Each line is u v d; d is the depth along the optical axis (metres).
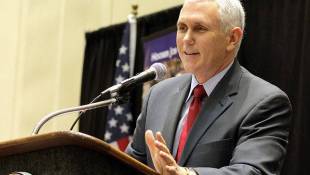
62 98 11.55
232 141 3.89
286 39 7.32
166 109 4.34
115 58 10.34
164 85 4.56
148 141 3.08
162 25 9.41
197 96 4.23
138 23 9.80
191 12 4.17
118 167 2.70
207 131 3.98
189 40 4.14
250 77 4.23
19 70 11.89
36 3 11.97
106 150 2.62
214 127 3.98
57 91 11.59
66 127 11.30
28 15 11.95
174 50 8.38
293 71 7.17
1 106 11.84
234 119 3.95
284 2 7.42
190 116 4.16
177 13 9.13
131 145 4.55
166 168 3.00
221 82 4.20
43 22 11.87
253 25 7.77
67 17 11.78
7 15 12.10
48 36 11.83
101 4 11.59
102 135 10.13
